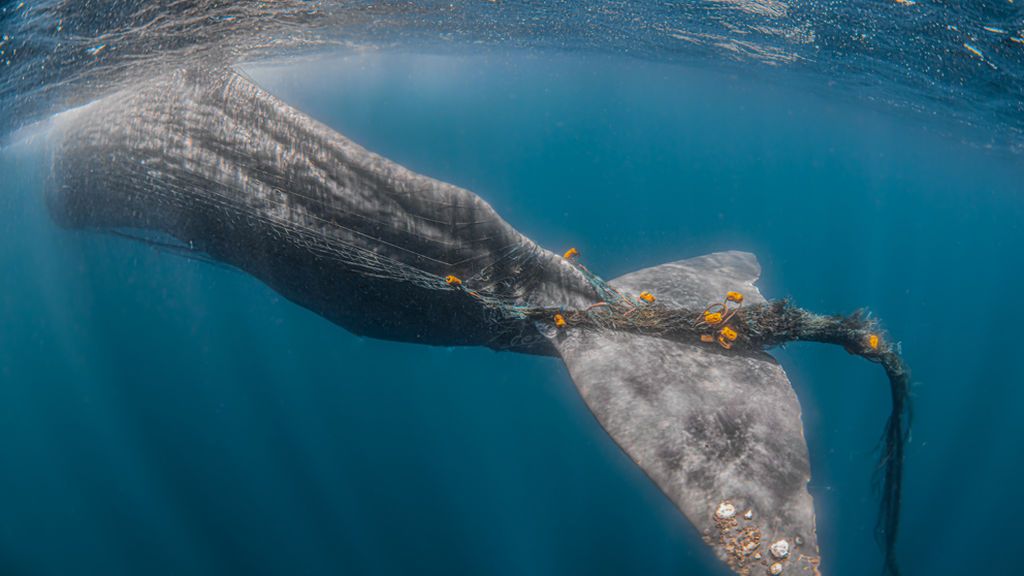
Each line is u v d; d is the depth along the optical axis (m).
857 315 4.23
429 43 14.48
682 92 29.95
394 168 4.41
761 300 5.17
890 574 4.05
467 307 4.72
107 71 6.73
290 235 4.71
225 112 4.78
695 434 3.63
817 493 9.27
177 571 8.66
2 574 9.22
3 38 5.99
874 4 8.96
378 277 4.70
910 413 4.11
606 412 3.81
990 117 13.94
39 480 12.17
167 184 5.12
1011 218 40.47
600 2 10.28
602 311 4.57
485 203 4.49
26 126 8.36
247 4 7.20
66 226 7.73
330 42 11.25
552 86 30.52
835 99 19.72
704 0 10.05
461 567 8.23
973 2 8.07
